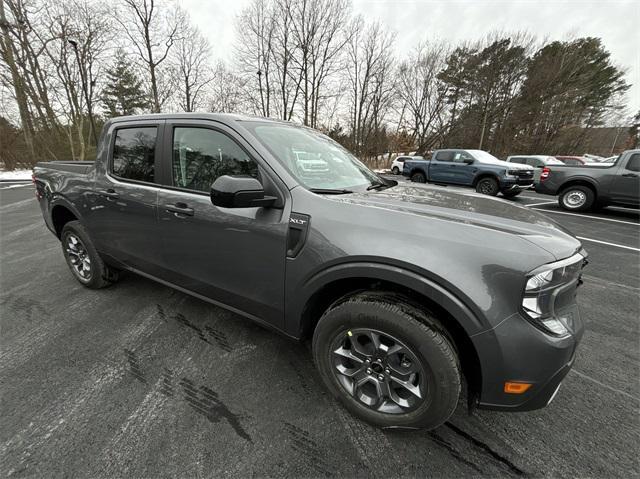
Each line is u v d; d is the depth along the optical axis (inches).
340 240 56.5
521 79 1079.0
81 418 62.2
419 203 64.7
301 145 81.4
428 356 52.4
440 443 59.4
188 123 79.0
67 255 121.3
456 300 48.8
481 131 1127.0
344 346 63.1
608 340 96.6
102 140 100.3
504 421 65.0
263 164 66.2
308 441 58.8
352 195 66.7
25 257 157.9
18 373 74.9
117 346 86.0
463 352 55.1
